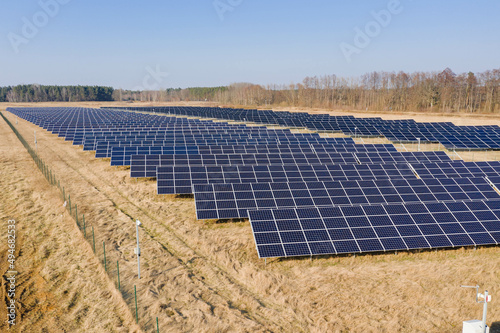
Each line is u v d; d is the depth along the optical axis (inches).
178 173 1530.5
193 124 3816.4
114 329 713.6
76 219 1218.6
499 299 804.0
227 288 853.2
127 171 1903.3
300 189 1320.1
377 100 7180.1
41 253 1039.6
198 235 1133.1
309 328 709.3
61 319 758.5
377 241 1015.6
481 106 6451.8
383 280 892.0
